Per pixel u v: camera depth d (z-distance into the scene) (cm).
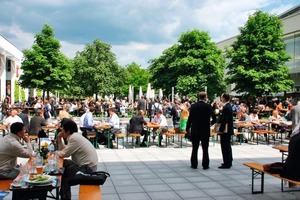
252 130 1447
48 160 559
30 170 502
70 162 605
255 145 1391
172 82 4112
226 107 906
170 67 4022
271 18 3219
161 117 1364
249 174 845
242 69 3102
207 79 3869
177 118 1911
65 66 3519
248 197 648
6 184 530
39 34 3422
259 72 3061
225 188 714
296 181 534
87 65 3938
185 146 1343
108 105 2797
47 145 629
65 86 3578
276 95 3644
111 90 3934
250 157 1099
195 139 906
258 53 3144
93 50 3978
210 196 654
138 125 1316
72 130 589
